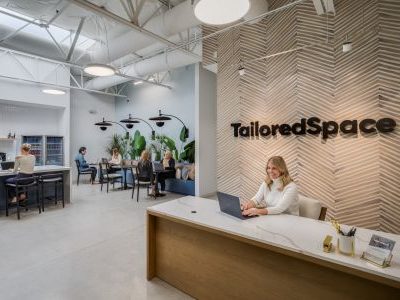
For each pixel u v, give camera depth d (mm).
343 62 3918
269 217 2291
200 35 6172
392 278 1289
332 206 4004
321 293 1676
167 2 5219
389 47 3557
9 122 8352
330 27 4023
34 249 3525
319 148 4137
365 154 3732
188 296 2461
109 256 3316
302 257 1594
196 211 2482
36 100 8180
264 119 4785
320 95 4133
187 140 8734
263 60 4785
